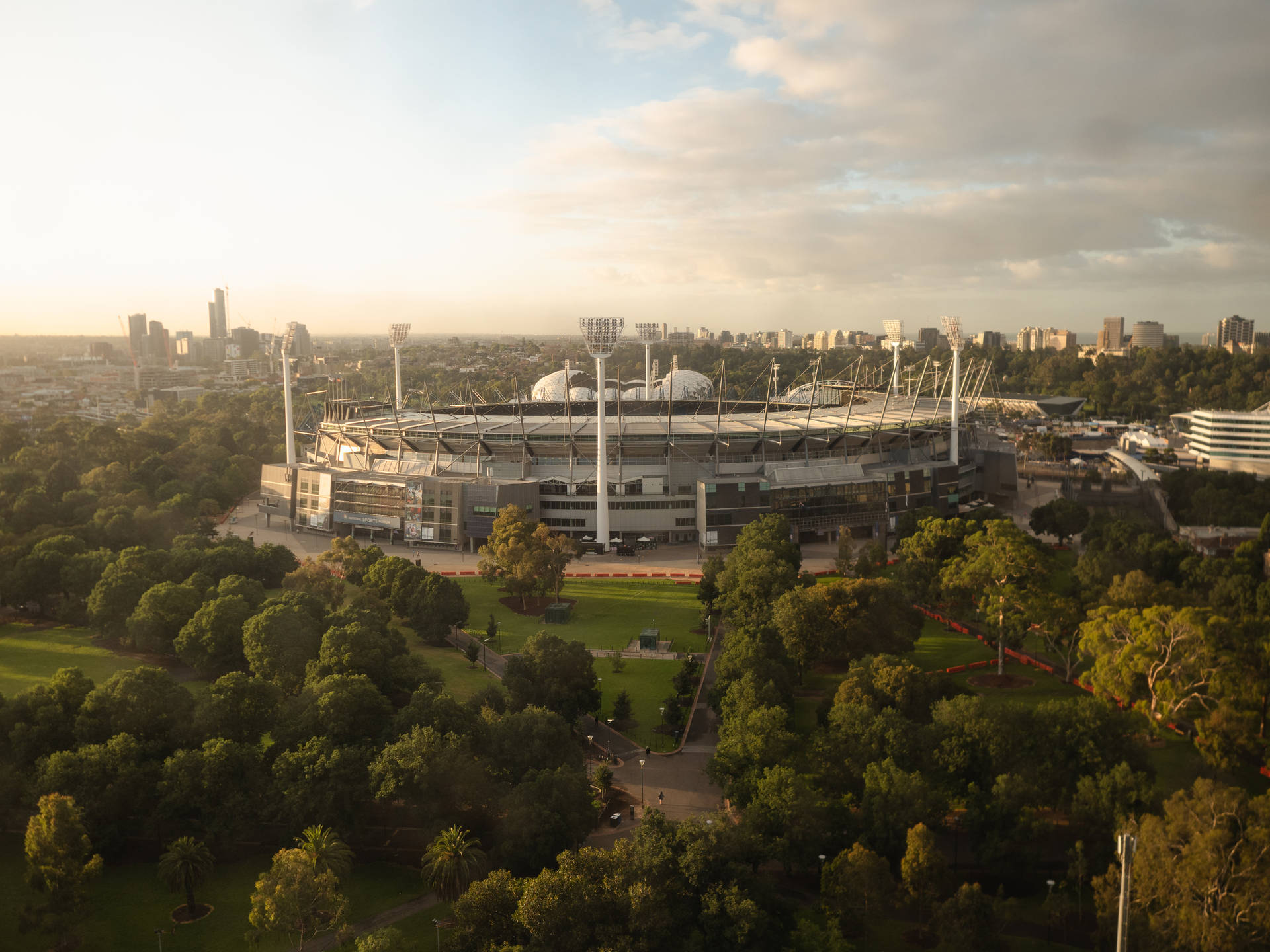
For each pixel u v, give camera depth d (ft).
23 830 334.03
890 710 354.33
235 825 315.58
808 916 284.20
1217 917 233.96
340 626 476.54
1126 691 386.11
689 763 400.47
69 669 374.84
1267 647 380.37
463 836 306.14
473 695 434.71
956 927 262.26
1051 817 342.03
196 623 481.05
